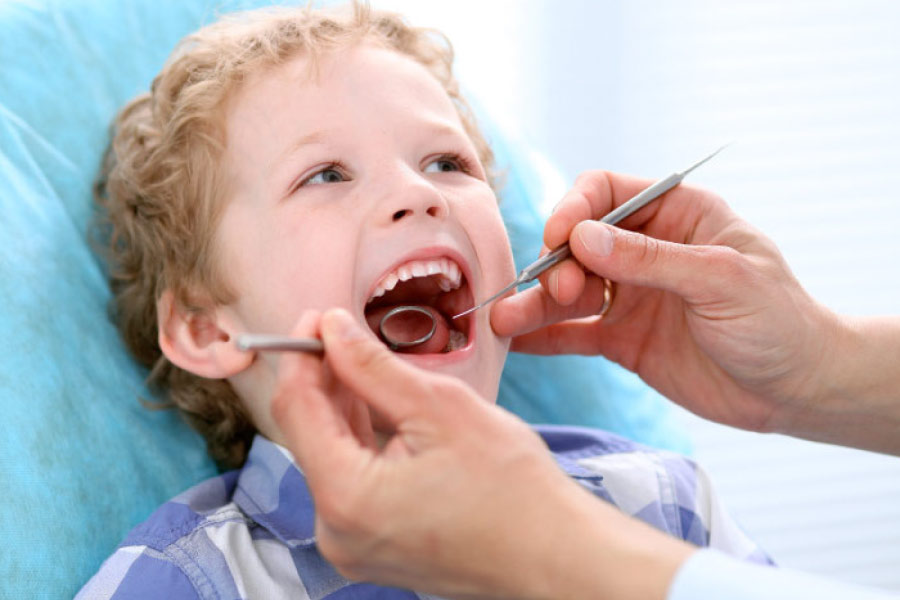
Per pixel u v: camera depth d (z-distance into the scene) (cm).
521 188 144
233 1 136
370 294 95
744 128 210
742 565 56
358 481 64
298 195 97
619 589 58
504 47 203
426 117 101
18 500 96
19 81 120
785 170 211
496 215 102
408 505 63
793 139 211
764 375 101
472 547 62
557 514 61
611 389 143
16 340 103
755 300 95
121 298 116
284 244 96
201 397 115
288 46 104
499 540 61
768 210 212
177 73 110
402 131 99
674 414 151
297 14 111
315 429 66
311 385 68
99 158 123
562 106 207
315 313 72
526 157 151
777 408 106
